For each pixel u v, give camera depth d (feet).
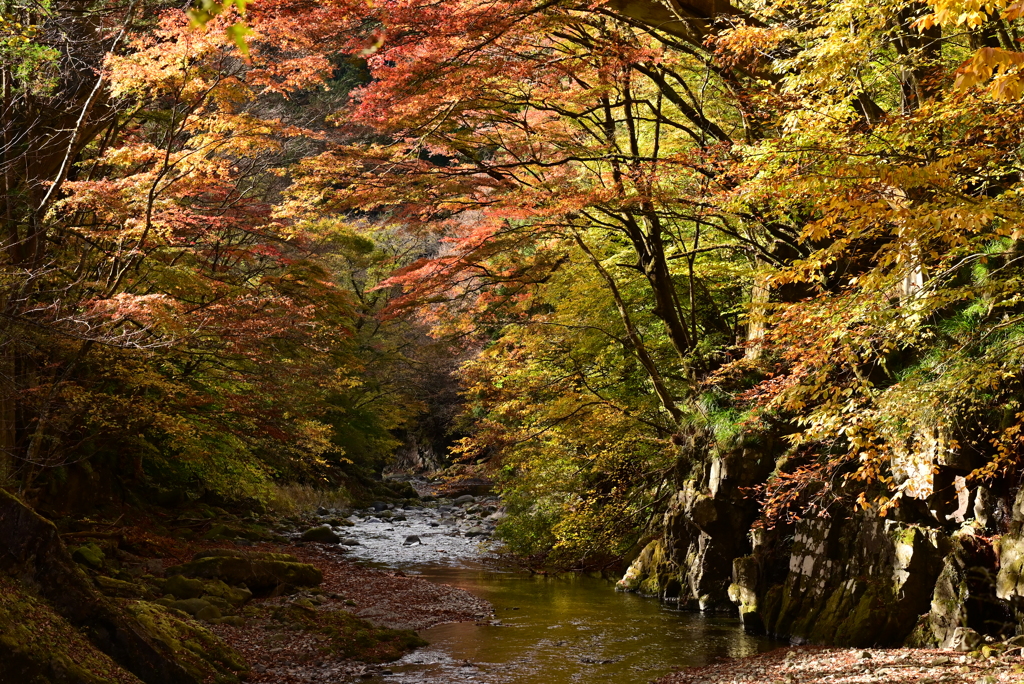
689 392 59.67
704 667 36.27
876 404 30.91
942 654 33.12
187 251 56.24
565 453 63.21
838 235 41.96
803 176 28.35
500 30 38.19
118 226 47.73
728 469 49.98
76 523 53.72
